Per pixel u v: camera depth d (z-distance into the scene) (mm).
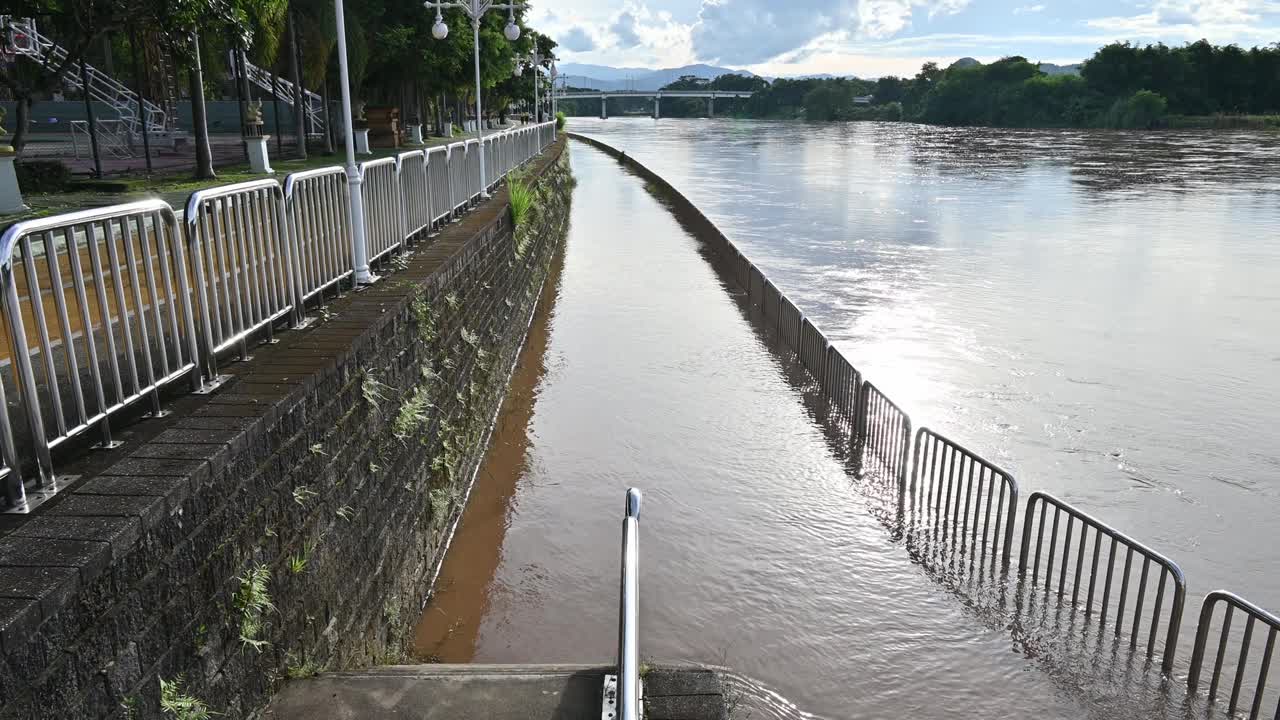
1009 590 8445
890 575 8734
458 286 10375
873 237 37219
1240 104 164000
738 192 57375
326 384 5574
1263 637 7844
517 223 16594
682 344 18094
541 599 8328
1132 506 10938
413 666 5098
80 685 3023
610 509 10328
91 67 31750
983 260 31359
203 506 3928
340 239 7785
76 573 2979
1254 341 19938
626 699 2305
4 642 2611
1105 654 7336
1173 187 60250
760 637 7629
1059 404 15062
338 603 5688
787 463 11773
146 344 4406
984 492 11188
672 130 178375
